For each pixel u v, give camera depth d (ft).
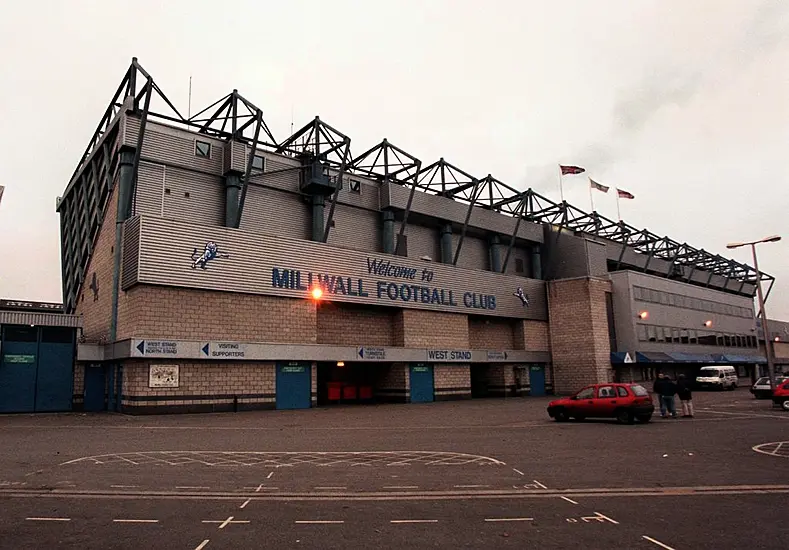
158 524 26.08
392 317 141.38
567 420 80.89
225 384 104.94
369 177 159.53
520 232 188.44
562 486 34.42
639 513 27.66
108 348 107.76
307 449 51.83
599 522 26.08
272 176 137.69
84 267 144.36
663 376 84.33
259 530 25.05
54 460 45.39
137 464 43.32
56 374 108.06
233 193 128.36
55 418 90.48
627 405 73.92
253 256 112.16
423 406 119.34
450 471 39.83
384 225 155.74
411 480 36.55
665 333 188.96
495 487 34.27
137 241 98.99
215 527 25.54
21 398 103.91
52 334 109.09
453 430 68.85
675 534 24.04
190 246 103.91
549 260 192.95
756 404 108.88
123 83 123.44
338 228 148.66
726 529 24.70
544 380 171.32
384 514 27.84
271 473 39.24
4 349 103.60
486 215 178.81
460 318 152.56
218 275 106.42
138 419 87.61
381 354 129.08
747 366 241.76
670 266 242.58
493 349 157.58
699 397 138.10
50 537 24.03
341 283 126.21
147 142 119.65
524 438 59.41
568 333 172.14
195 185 127.03
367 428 72.23
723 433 61.11
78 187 156.25
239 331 108.68
